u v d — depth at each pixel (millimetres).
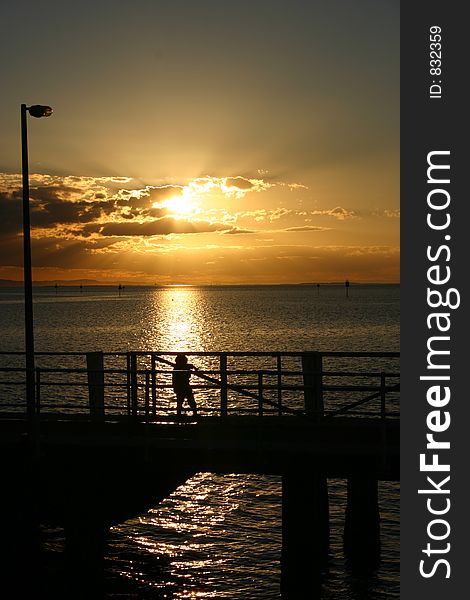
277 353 16453
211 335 97250
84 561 15547
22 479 15766
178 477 17141
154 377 17188
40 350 79938
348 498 19438
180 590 17812
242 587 18000
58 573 17141
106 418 17281
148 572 18891
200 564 19453
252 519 23125
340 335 94375
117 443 15375
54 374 59344
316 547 15367
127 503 16406
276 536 21531
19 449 15695
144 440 15227
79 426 17188
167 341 88375
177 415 17016
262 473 14938
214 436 15750
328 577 18141
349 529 19328
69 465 15602
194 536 21547
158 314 159625
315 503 15031
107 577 18500
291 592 15031
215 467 15039
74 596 15523
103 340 91000
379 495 24906
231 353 16516
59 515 16234
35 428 15617
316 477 15234
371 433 15961
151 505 16750
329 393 42938
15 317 151500
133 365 17641
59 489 15734
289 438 15477
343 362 63781
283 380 48438
